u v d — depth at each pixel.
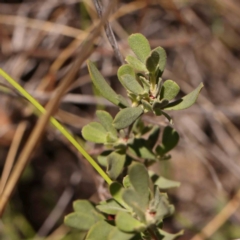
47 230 0.52
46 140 0.52
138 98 0.30
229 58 0.63
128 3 0.53
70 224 0.31
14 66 0.50
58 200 0.55
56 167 0.55
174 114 0.52
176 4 0.55
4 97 0.47
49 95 0.46
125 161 0.33
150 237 0.29
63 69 0.50
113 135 0.31
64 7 0.51
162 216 0.27
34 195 0.55
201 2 0.56
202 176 0.61
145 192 0.27
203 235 0.47
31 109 0.43
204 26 0.58
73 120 0.48
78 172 0.55
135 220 0.27
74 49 0.48
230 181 0.61
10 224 0.48
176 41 0.56
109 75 0.52
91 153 0.40
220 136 0.61
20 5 0.51
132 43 0.30
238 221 0.55
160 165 0.50
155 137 0.33
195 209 0.61
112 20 0.50
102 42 0.48
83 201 0.31
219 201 0.58
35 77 0.51
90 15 0.47
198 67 0.62
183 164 0.62
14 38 0.50
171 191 0.61
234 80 0.65
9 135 0.49
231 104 0.63
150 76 0.29
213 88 0.64
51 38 0.51
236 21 0.61
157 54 0.29
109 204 0.29
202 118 0.61
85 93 0.53
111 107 0.52
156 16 0.57
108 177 0.32
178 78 0.58
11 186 0.31
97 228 0.29
